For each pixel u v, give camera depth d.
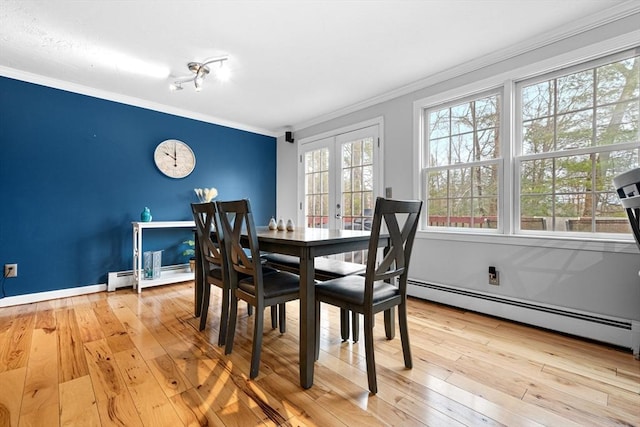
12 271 2.80
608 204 2.08
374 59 2.62
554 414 1.31
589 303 2.07
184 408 1.35
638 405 1.38
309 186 4.48
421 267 3.04
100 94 3.25
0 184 2.75
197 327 2.31
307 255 1.56
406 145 3.21
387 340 2.08
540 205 2.37
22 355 1.83
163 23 2.09
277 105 3.75
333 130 4.07
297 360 1.80
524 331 2.22
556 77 2.29
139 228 3.21
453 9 1.96
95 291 3.26
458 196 2.86
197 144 4.07
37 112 2.91
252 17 2.03
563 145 2.27
